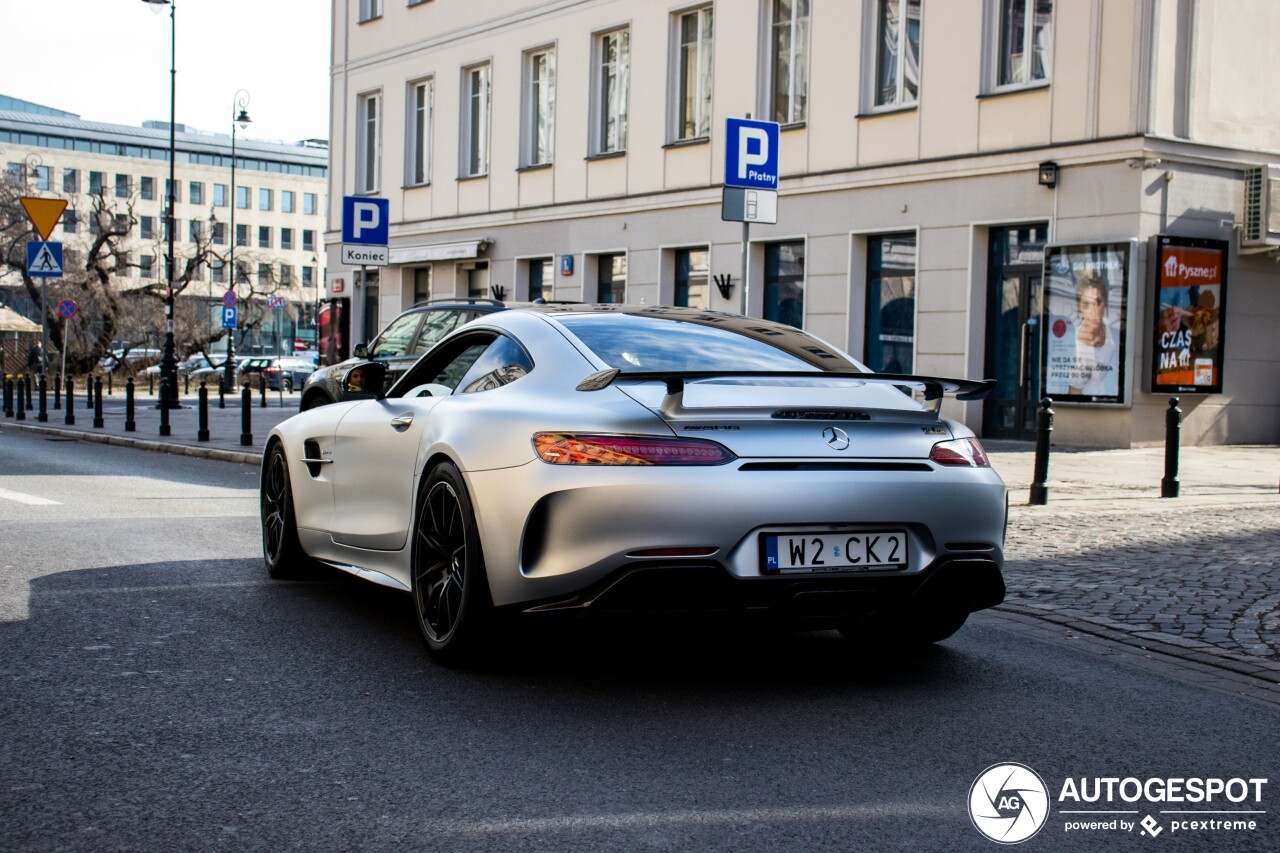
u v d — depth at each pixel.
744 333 5.60
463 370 5.61
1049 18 16.89
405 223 28.97
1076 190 16.53
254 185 119.44
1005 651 5.61
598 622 4.50
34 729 4.14
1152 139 15.91
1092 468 14.02
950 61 17.94
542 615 4.52
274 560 6.95
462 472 4.84
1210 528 9.46
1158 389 16.19
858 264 19.33
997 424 17.81
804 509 4.47
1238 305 17.00
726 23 21.09
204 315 51.75
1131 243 15.93
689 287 22.22
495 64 26.31
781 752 4.05
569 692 4.71
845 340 19.42
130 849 3.16
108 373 47.00
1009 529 9.34
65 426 21.33
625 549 4.34
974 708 4.64
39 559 7.51
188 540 8.41
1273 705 4.81
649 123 22.62
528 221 25.41
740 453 4.48
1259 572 7.60
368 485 5.89
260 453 15.40
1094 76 16.31
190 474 13.54
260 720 4.29
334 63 31.28
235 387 45.62
